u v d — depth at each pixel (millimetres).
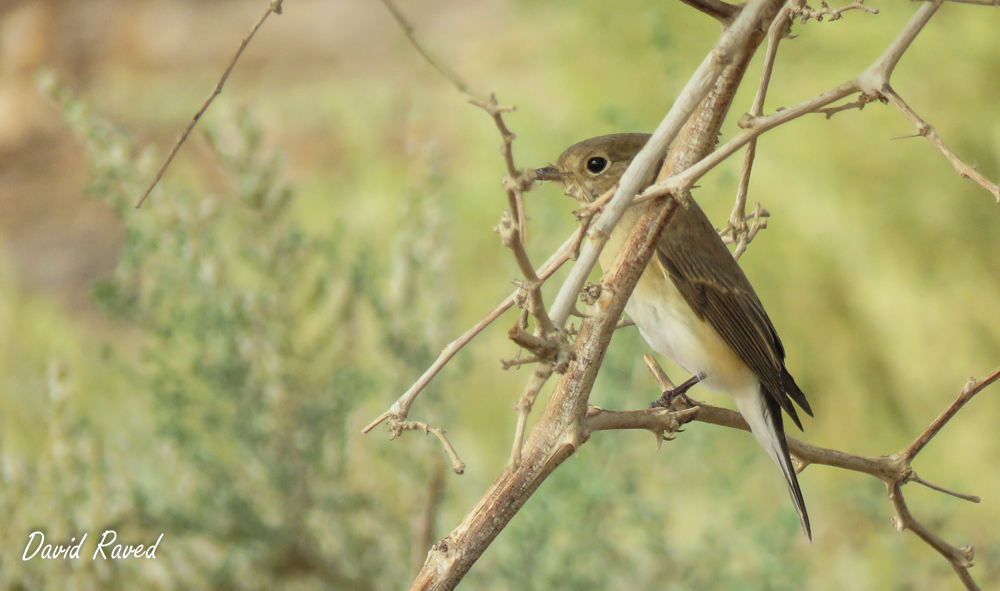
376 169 21062
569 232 11766
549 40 20594
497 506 3525
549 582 8852
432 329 9664
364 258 9719
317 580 9625
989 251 15258
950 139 15375
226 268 9266
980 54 15625
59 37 28578
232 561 9414
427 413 9531
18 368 12719
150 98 26016
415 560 9195
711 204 15258
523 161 17156
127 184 9086
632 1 17078
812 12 3678
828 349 15289
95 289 9031
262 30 28453
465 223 15969
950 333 14922
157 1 29688
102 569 8438
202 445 9570
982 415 14664
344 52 27031
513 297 3748
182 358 9539
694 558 9688
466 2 27750
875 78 3508
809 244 15453
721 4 3658
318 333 9727
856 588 11680
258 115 24609
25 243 21594
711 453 10703
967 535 12414
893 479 4898
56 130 25922
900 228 15320
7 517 8562
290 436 9328
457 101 22328
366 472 10414
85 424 8891
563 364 3125
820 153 15531
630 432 10047
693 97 3283
